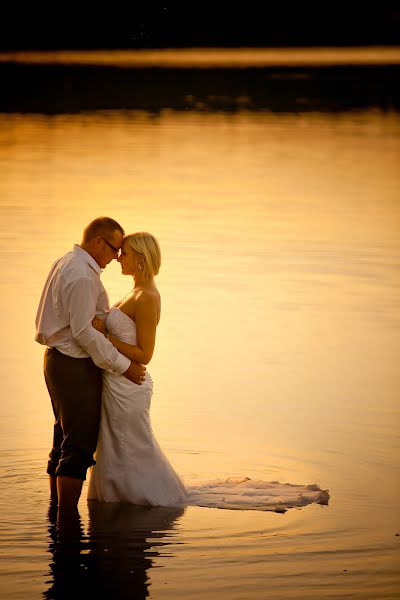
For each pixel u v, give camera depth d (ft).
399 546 41.68
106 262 47.96
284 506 45.85
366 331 76.18
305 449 53.11
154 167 169.89
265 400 60.85
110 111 264.31
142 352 48.01
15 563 39.75
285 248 105.91
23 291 86.22
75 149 190.80
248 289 88.58
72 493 45.83
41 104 278.26
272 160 180.65
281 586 37.96
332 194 143.95
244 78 363.35
